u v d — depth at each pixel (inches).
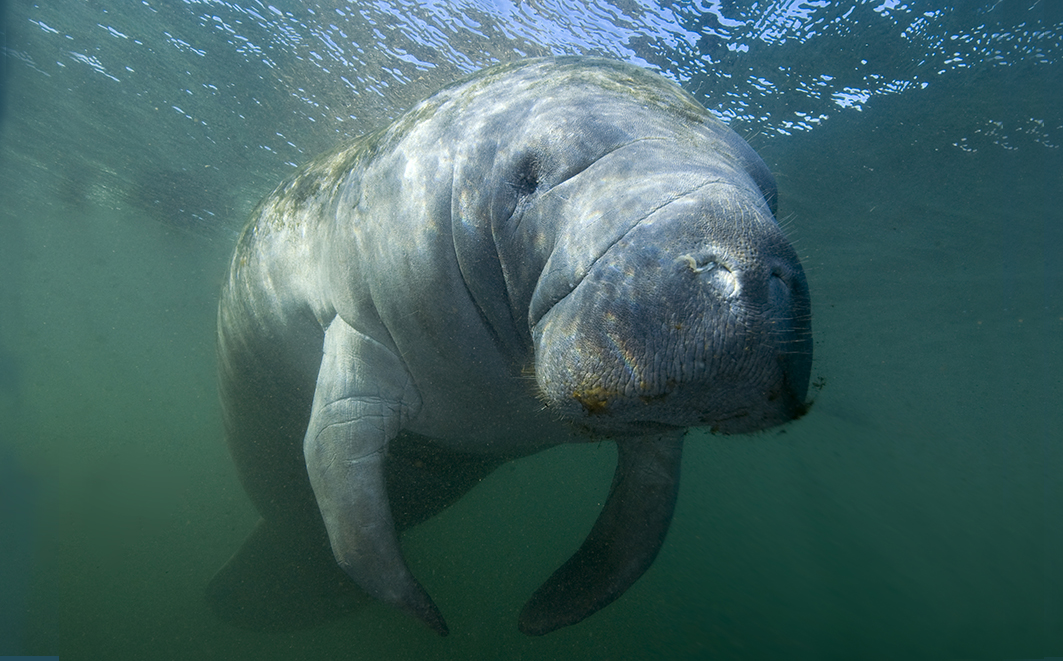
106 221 673.0
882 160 315.6
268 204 147.8
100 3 291.0
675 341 61.5
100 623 246.5
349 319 109.0
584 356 65.9
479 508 299.7
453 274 94.0
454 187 92.4
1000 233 385.7
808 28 239.5
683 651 215.9
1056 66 257.9
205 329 1143.6
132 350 1505.9
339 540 101.1
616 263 65.9
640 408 64.6
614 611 240.8
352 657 210.2
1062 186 329.1
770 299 61.1
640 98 84.5
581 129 79.7
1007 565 304.3
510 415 107.3
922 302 499.5
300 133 345.7
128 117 394.0
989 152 306.8
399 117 115.2
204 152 411.2
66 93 386.9
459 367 101.0
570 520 353.1
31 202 676.1
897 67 256.1
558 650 220.8
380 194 104.4
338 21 259.1
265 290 133.7
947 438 681.6
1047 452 611.2
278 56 290.0
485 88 98.7
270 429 152.6
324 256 116.3
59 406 1159.0
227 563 198.7
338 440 104.0
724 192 67.4
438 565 278.2
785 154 311.6
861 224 379.2
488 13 237.1
